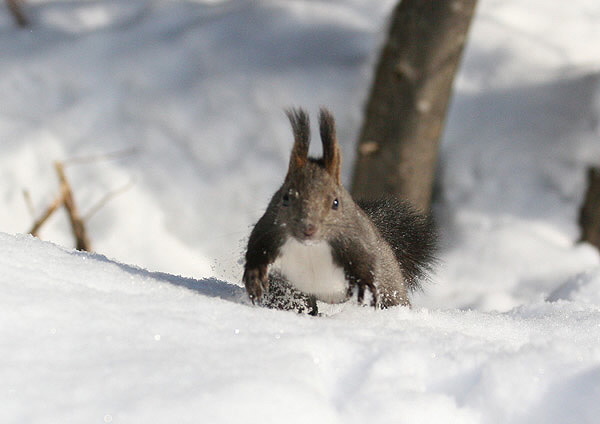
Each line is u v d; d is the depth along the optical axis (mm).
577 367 4570
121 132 14625
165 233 13852
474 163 13469
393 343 4652
